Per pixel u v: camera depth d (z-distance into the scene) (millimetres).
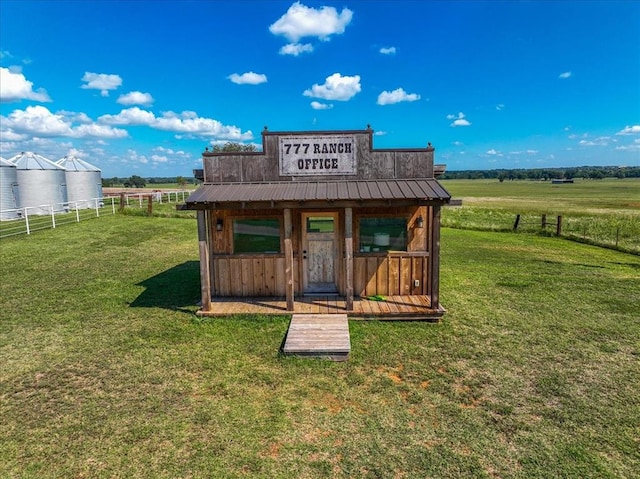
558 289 10344
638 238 19188
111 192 44688
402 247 9117
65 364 6254
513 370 6094
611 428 4711
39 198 26688
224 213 9133
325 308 8359
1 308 8750
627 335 7402
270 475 3957
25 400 5285
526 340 7172
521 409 5094
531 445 4418
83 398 5328
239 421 4812
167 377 5848
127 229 19031
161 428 4684
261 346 6832
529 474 3990
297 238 9141
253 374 5926
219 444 4406
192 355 6527
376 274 9148
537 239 19344
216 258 9242
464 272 12227
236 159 8672
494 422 4832
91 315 8352
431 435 4582
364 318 8031
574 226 23141
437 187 8055
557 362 6355
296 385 5637
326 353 6371
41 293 9797
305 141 8609
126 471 4012
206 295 8250
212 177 8719
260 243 9227
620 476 3965
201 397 5336
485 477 3943
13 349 6777
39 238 16641
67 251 14539
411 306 8375
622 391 5516
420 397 5352
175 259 13609
